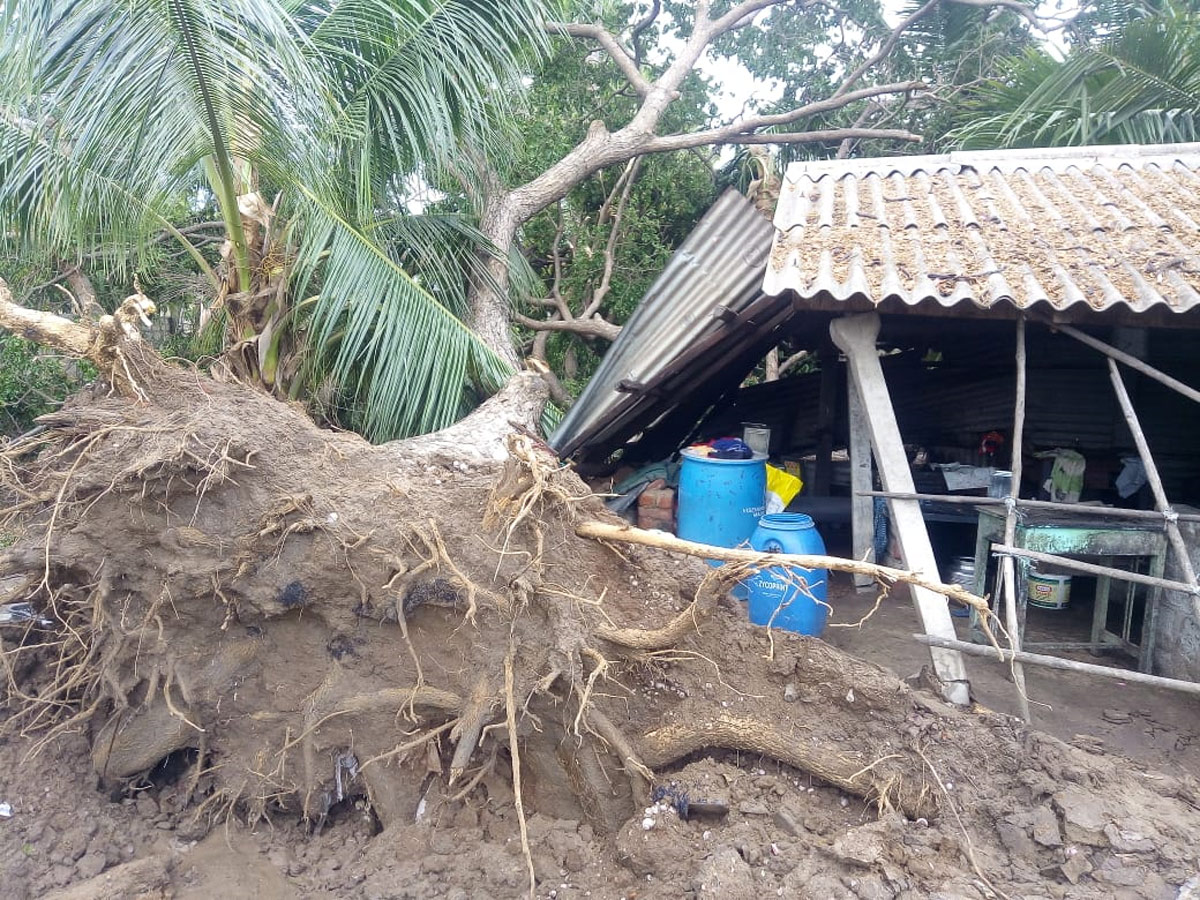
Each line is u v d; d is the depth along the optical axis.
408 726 3.94
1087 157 7.02
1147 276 4.72
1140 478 6.48
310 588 3.83
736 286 6.85
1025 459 6.95
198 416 3.80
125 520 3.75
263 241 6.32
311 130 5.48
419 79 6.27
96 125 4.91
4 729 4.03
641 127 10.58
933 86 12.54
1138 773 3.61
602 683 3.89
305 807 3.91
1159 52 7.91
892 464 4.79
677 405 7.68
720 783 3.75
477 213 9.34
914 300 4.65
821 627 5.07
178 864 3.73
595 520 4.29
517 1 6.39
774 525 5.01
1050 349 6.95
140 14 4.67
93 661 4.03
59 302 8.69
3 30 4.57
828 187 6.80
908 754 3.63
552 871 3.53
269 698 4.04
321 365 7.00
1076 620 5.93
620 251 12.52
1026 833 3.28
